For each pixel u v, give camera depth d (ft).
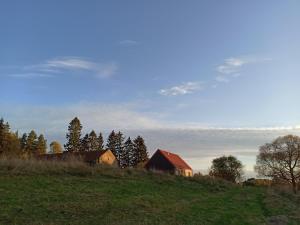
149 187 133.39
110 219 73.67
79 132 477.77
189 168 353.10
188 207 98.73
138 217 78.07
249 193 159.02
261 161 370.12
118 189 117.70
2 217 68.54
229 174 387.75
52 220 69.67
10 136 371.35
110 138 488.02
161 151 330.34
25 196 89.20
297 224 92.43
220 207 105.91
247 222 87.61
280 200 144.05
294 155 356.38
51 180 118.32
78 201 89.45
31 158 147.54
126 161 479.82
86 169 146.00
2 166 126.21
